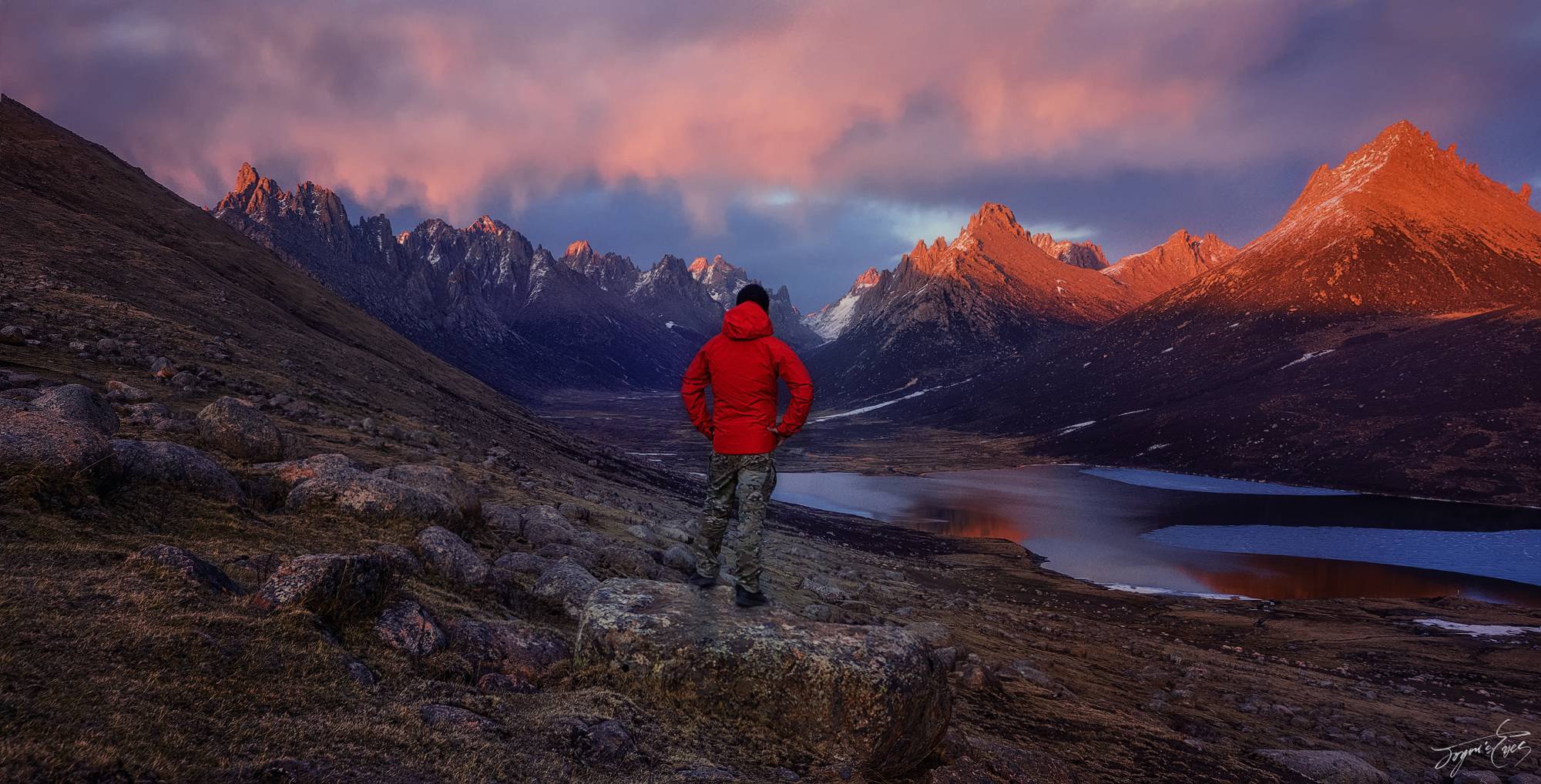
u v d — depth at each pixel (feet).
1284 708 75.61
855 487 408.26
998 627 104.12
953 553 228.63
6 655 13.89
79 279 121.80
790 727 22.80
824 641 23.68
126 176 279.90
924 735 24.17
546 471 129.49
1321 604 180.75
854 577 128.47
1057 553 250.37
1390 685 106.73
